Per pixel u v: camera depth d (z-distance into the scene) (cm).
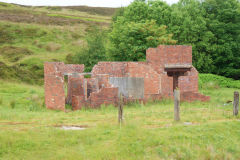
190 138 918
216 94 2459
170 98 1895
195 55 3550
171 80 2103
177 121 1110
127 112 1394
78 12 10994
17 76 2961
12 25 5600
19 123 1082
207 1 3731
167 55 2083
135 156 786
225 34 3581
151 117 1238
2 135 851
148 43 2933
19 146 798
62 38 5444
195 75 2220
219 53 3625
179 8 3897
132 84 2075
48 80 1620
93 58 3572
